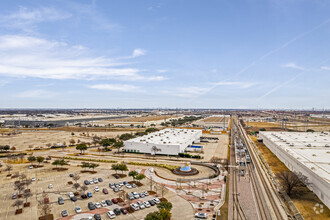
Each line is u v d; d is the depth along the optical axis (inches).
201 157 4682.6
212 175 3476.9
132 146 5290.4
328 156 3636.8
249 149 5708.7
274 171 3737.7
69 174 3595.0
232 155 4928.6
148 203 2432.3
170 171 3730.3
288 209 2332.7
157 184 3095.5
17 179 3341.5
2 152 5462.6
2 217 2209.6
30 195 2600.9
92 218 2170.3
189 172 3607.3
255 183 3127.5
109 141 5915.4
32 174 3599.9
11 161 4429.1
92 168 3951.8
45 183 3174.2
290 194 2704.2
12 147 5782.5
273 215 2208.4
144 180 3272.6
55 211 2321.6
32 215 2251.5
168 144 4970.5
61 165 3932.1
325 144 4746.6
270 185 3053.6
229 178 3351.4
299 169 3255.4
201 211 2289.6
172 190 2874.0
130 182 3186.5
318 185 2593.5
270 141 5531.5
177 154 4852.4
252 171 3732.8
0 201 2578.7
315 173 2691.9
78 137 7839.6
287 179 2755.9
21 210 2343.8
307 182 2753.4
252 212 2267.5
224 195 2701.8
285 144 4837.6
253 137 7785.4
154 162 4325.8
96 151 5506.9
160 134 6683.1
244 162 4301.2
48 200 2544.3
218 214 2207.2
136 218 2176.4
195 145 6043.3
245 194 2731.3
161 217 1908.2
